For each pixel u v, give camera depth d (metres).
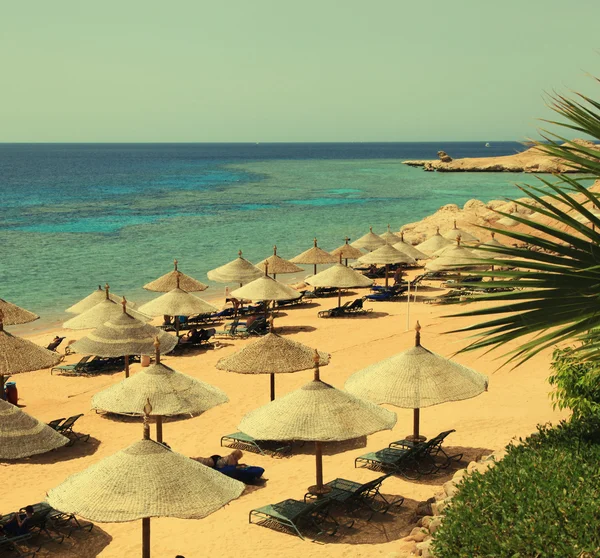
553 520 7.71
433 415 17.69
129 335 21.14
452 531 8.15
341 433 12.37
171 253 50.09
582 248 6.57
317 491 13.13
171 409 14.82
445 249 33.09
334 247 53.66
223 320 31.09
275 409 12.97
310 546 11.72
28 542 12.18
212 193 104.19
